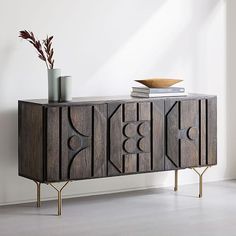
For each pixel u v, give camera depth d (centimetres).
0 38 652
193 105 684
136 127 658
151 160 668
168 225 608
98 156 642
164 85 676
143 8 714
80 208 656
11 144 662
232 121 771
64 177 630
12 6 655
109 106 645
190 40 740
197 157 691
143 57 718
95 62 695
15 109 662
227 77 764
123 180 717
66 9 678
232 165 775
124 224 610
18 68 661
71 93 645
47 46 650
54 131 622
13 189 666
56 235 581
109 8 697
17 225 605
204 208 658
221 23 755
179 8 732
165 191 719
